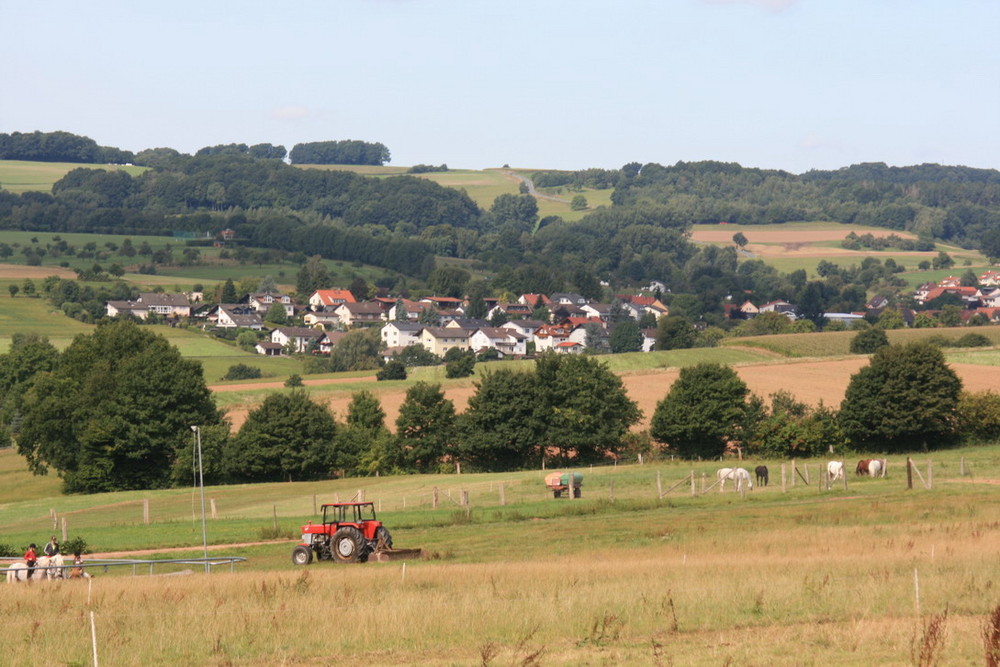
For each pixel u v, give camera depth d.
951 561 89.19
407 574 92.19
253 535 143.38
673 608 70.94
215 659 63.12
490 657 59.50
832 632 64.38
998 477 184.75
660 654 60.84
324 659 62.72
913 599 73.50
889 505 143.00
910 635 62.62
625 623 69.19
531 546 121.44
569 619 70.12
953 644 60.31
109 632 69.31
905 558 92.19
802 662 58.19
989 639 57.19
